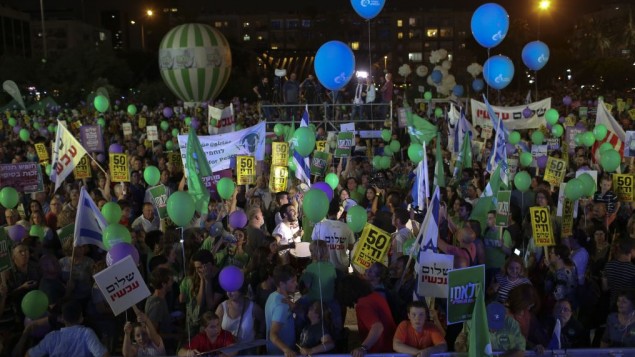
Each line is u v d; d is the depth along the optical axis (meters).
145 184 13.09
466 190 11.36
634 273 6.94
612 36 97.00
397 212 8.53
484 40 12.70
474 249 7.58
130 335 5.78
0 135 24.08
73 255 7.27
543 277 7.98
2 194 9.02
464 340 5.68
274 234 8.93
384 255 6.82
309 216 6.84
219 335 5.77
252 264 7.17
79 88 55.88
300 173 11.18
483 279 5.25
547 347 5.85
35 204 9.55
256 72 74.56
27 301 5.93
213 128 17.44
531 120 17.72
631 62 86.44
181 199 6.90
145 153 16.59
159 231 8.23
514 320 5.66
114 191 12.18
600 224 9.06
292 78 21.75
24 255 7.42
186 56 30.64
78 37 111.56
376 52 154.62
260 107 21.45
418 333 5.66
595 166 13.14
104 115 29.91
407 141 20.38
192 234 8.15
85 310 7.23
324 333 5.99
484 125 17.80
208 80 31.14
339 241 8.13
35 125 24.75
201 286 6.65
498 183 9.25
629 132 11.87
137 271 5.68
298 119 21.31
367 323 5.98
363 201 11.65
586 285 7.41
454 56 154.38
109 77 60.56
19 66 55.78
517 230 9.58
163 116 32.00
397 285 6.81
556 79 83.56
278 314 5.98
